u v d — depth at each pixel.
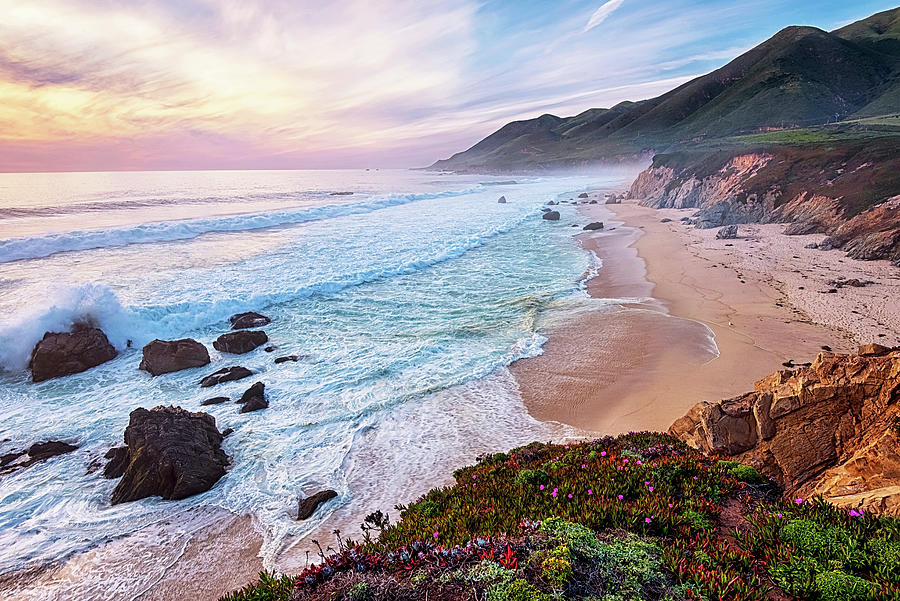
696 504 7.08
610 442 11.65
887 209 36.72
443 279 34.47
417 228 55.81
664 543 5.99
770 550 5.75
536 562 5.18
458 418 16.30
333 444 14.97
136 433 13.91
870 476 7.59
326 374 19.77
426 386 18.53
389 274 35.53
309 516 11.88
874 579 5.07
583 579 4.94
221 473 13.58
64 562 10.59
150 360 20.28
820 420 9.58
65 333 21.06
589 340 22.41
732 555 5.64
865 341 20.33
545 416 16.27
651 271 35.06
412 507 9.32
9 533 11.45
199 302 26.34
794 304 25.69
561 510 7.26
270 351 22.33
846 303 25.17
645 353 20.69
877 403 9.02
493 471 10.45
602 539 5.93
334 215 66.75
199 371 20.38
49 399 17.94
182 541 11.18
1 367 19.98
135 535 11.38
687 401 16.42
